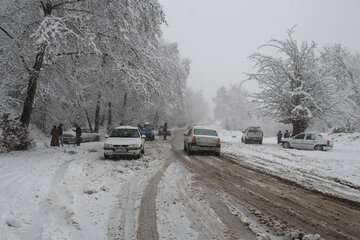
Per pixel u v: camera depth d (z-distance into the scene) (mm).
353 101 39500
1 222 5738
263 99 34938
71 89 19672
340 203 8266
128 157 16141
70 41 15789
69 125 30062
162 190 9195
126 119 37125
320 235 5895
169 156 17750
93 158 15273
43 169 10852
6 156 13586
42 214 6445
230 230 6051
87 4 16047
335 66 44875
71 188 8672
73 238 5465
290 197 8758
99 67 18797
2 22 15484
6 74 16281
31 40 14641
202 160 16359
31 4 15492
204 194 8836
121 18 15445
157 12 16422
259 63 35188
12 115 19422
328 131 42750
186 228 6121
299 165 15500
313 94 33094
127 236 5680
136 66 17578
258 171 13211
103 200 7906
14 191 7613
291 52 34094
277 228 6215
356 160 17828
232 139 42938
